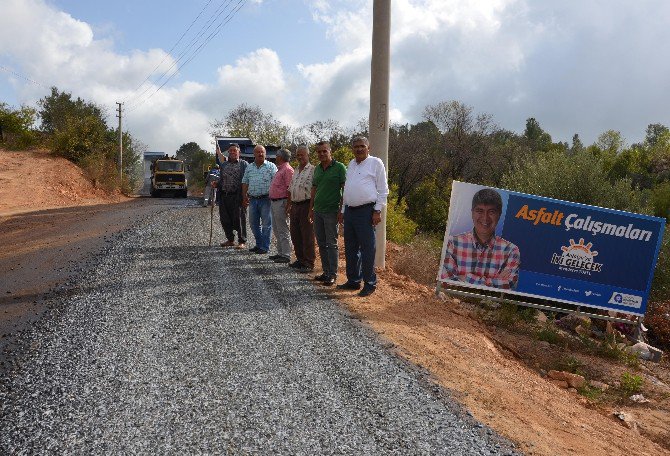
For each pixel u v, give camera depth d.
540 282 7.98
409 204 34.66
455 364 4.55
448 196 34.69
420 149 37.41
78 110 38.81
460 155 39.75
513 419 3.63
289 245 8.09
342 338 4.68
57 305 5.28
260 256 8.35
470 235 7.91
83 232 10.77
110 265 7.11
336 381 3.78
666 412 5.44
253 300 5.65
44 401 3.23
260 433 2.99
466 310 7.32
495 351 5.73
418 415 3.39
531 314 8.03
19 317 4.96
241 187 8.95
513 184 15.34
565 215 7.91
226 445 2.84
